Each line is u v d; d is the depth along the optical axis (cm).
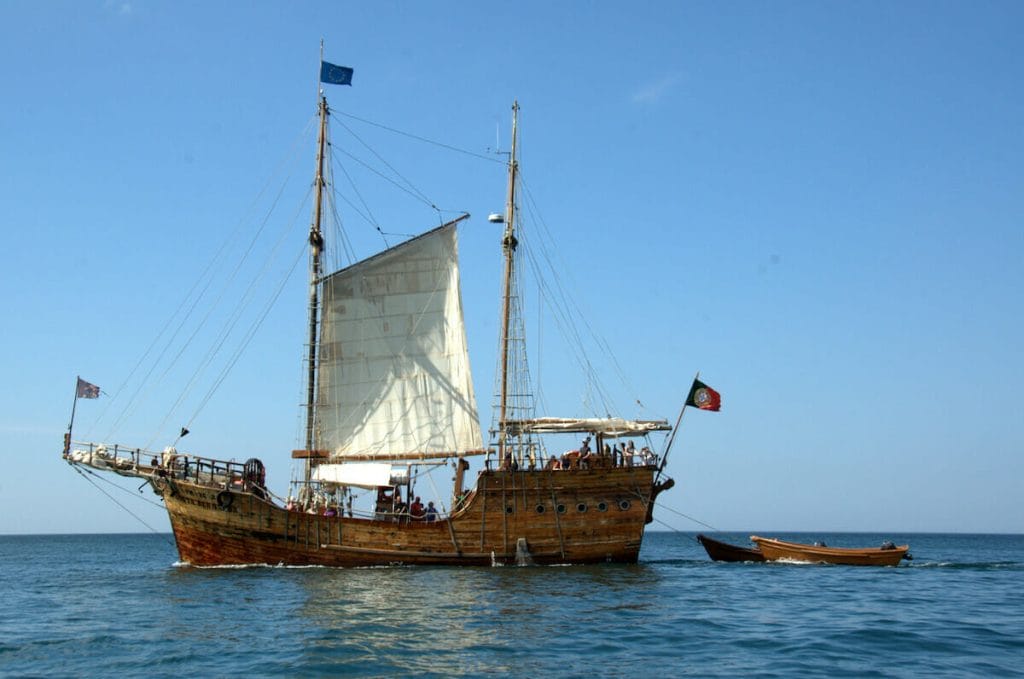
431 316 5731
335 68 5816
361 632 3019
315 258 5669
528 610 3488
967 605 3862
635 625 3188
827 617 3441
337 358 5662
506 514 4997
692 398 5259
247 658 2638
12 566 8544
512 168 5741
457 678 2386
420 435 5609
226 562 5022
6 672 2503
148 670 2506
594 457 5191
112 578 5450
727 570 5547
